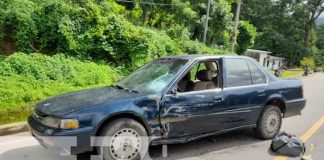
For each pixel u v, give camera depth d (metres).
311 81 23.95
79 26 14.52
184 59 5.61
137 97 4.80
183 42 26.56
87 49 14.59
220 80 5.64
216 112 5.46
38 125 4.54
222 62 5.77
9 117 7.18
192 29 34.47
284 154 5.62
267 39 60.47
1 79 9.55
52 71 11.12
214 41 35.88
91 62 14.09
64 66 11.73
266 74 6.34
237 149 5.84
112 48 14.98
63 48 14.32
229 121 5.68
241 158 5.41
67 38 14.00
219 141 6.25
